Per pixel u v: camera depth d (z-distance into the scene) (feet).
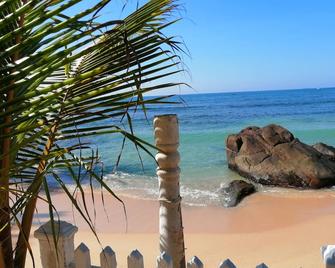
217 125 107.45
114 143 68.23
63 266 6.82
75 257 6.88
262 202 28.78
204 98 320.50
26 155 5.80
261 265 5.65
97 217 25.12
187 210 26.86
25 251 5.59
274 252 17.66
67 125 5.14
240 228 22.34
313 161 35.12
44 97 3.84
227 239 20.08
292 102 219.00
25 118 4.01
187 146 66.23
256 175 36.91
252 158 39.01
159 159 7.25
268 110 163.22
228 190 31.35
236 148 42.98
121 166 47.32
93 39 3.79
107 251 6.81
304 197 30.22
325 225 21.72
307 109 159.94
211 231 21.84
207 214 25.80
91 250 18.26
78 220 24.13
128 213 26.11
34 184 4.55
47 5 3.96
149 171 44.21
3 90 3.67
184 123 115.55
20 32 3.58
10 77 3.59
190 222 24.03
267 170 36.37
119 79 4.35
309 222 22.77
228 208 27.27
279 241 19.30
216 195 30.86
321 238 19.35
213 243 19.49
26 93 4.14
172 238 7.32
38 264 15.02
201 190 33.37
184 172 43.65
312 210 26.11
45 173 4.83
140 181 38.11
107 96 4.56
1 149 4.53
